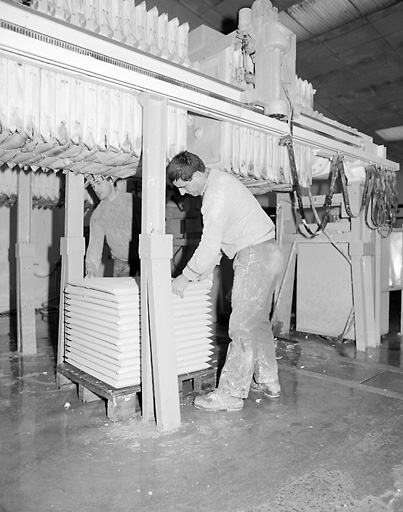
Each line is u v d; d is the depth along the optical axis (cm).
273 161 326
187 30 283
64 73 209
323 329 468
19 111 203
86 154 260
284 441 217
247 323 253
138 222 383
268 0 288
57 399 275
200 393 278
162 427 227
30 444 211
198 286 281
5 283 619
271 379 280
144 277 235
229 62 293
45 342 443
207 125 300
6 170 431
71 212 318
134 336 252
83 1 234
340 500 166
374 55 680
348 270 448
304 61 722
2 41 180
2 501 163
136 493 169
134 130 242
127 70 219
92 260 374
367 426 237
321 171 411
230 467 190
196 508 160
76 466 190
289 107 302
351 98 831
